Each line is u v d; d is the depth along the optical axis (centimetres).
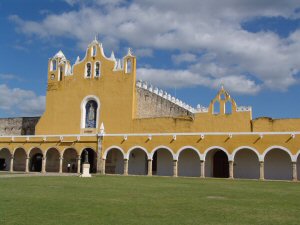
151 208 1476
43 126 5916
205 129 4803
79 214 1305
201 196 1977
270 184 3186
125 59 5503
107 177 3931
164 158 5016
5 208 1413
